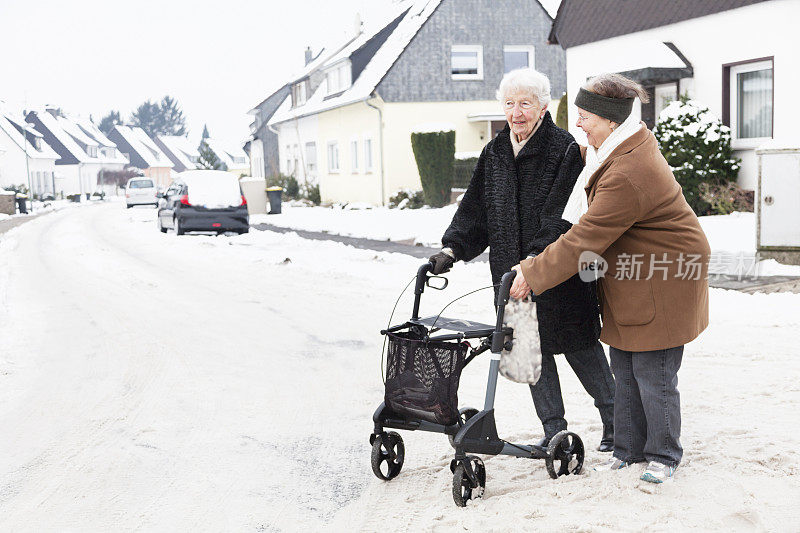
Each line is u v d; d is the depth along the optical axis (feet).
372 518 11.37
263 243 56.75
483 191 13.44
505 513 10.87
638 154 11.20
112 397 18.67
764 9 47.42
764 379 17.28
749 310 24.48
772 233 31.60
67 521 11.69
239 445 15.07
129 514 11.91
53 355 23.48
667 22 55.26
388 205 91.30
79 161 281.33
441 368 11.68
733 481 11.52
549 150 12.40
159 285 38.14
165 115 521.24
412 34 92.99
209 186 66.54
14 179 229.45
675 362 11.71
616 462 12.55
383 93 92.79
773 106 47.09
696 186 47.57
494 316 26.45
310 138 126.31
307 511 11.83
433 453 14.16
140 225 87.92
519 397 17.40
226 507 12.08
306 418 16.72
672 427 11.69
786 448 12.85
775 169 31.24
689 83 53.78
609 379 13.30
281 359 22.22
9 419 17.10
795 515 10.34
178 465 14.02
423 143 77.92
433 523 10.87
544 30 97.25
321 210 98.48
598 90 11.35
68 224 95.35
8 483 13.33
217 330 26.61
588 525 10.23
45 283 40.24
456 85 95.14
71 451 14.89
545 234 12.12
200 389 19.22
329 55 136.15
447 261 13.23
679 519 10.41
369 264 41.96
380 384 19.29
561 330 12.60
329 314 28.78
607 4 61.36
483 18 95.04
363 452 14.51
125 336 25.99
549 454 12.13
